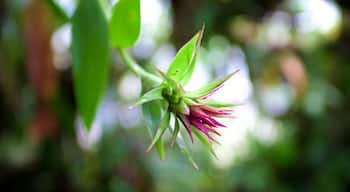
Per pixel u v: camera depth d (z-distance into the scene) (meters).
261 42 0.61
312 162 0.69
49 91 0.42
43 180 0.53
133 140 0.57
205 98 0.29
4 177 0.52
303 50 0.63
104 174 0.54
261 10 0.58
